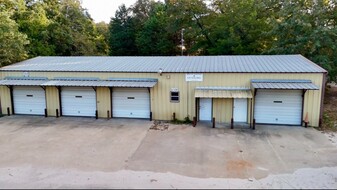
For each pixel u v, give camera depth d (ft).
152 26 127.03
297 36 65.87
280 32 69.05
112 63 58.08
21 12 96.99
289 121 46.65
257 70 46.34
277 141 38.19
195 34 105.81
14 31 65.41
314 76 44.16
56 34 100.94
